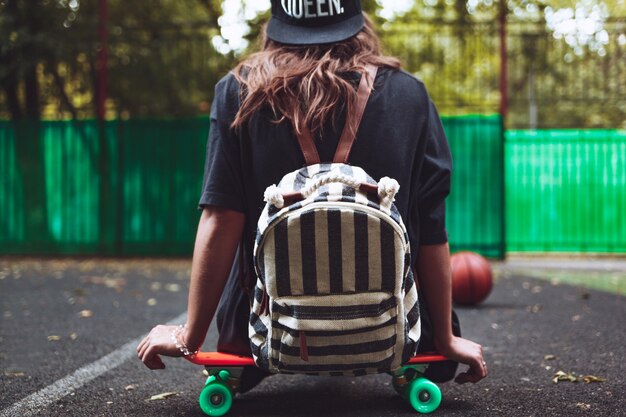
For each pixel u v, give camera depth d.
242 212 2.28
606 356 3.65
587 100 10.83
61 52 10.66
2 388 3.01
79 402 2.76
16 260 10.22
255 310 2.19
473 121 10.23
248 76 2.30
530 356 3.67
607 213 10.95
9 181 10.71
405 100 2.30
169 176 10.56
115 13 12.23
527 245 10.99
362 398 2.75
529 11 11.05
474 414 2.50
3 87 11.21
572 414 2.53
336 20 2.35
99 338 4.29
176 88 11.20
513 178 10.99
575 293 6.60
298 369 2.12
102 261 10.14
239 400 2.72
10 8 10.71
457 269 5.72
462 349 2.38
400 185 2.24
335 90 2.22
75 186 10.65
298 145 2.23
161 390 2.97
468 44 10.50
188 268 9.23
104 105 10.55
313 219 1.98
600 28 10.62
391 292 2.05
